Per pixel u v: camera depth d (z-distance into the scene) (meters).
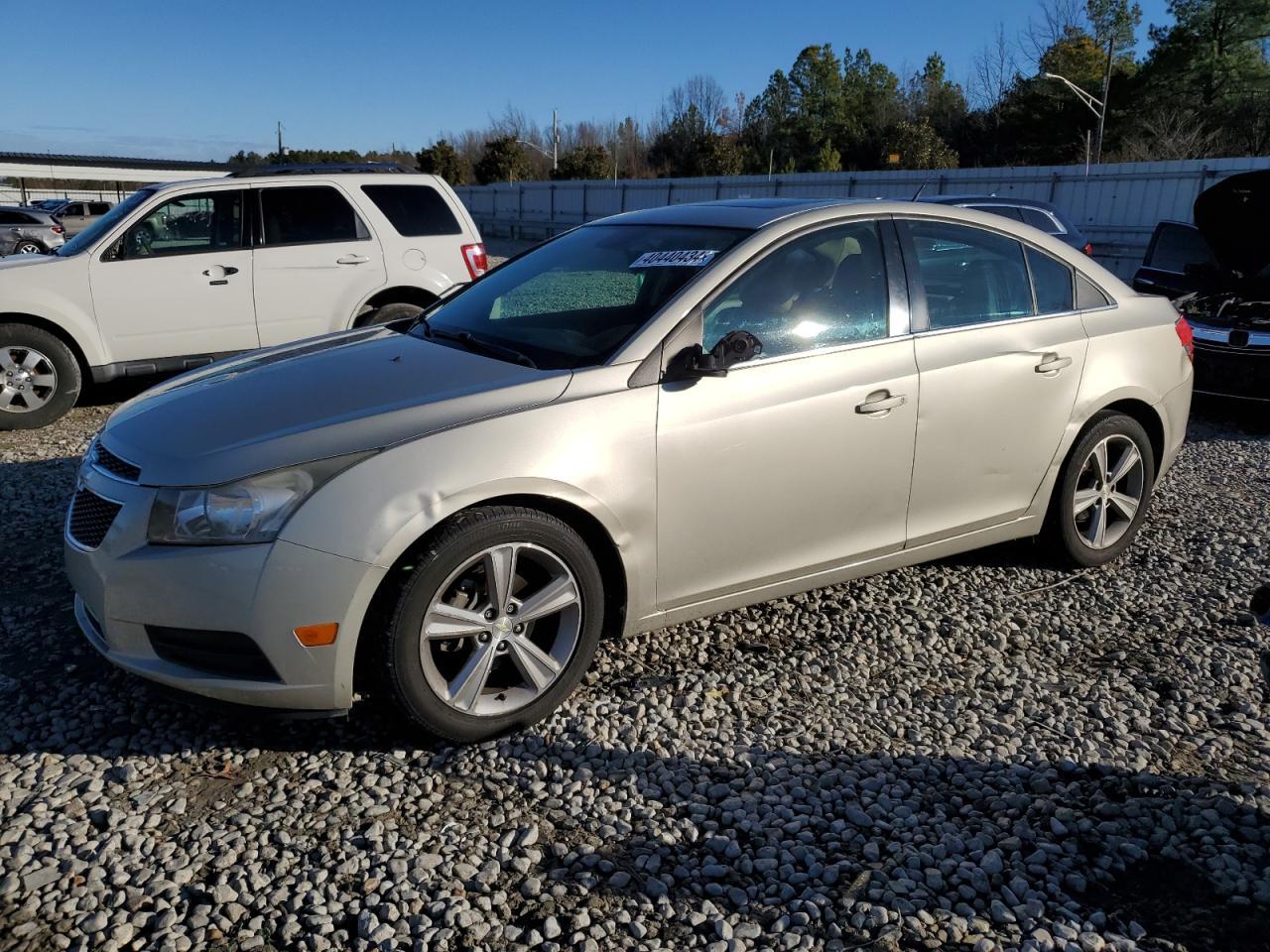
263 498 2.93
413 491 2.98
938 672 3.87
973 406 4.12
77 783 3.04
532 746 3.30
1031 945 2.46
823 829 2.92
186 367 7.90
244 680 3.00
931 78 69.69
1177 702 3.67
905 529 4.10
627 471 3.33
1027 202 13.05
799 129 68.12
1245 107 47.31
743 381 3.56
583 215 42.22
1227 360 8.05
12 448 6.89
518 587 3.34
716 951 2.42
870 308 3.93
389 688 3.08
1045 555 4.81
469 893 2.61
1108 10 56.75
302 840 2.81
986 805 3.03
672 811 2.98
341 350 3.93
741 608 4.27
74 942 2.41
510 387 3.28
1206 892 2.67
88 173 54.53
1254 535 5.40
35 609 4.22
